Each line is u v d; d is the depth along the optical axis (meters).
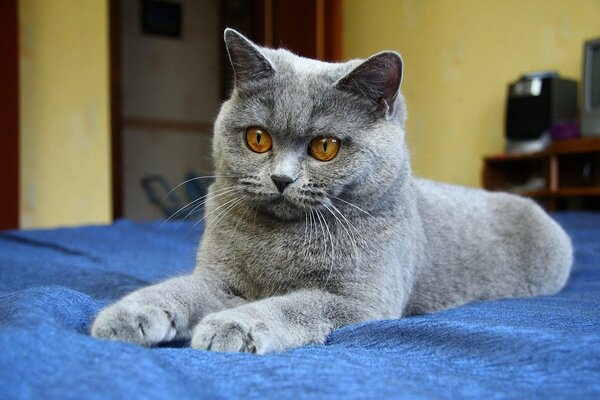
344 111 0.50
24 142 1.40
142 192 2.08
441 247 0.61
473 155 1.58
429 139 1.69
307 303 0.46
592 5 1.35
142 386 0.30
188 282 0.47
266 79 0.51
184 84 2.14
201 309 0.45
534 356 0.36
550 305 0.56
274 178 0.49
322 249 0.50
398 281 0.52
